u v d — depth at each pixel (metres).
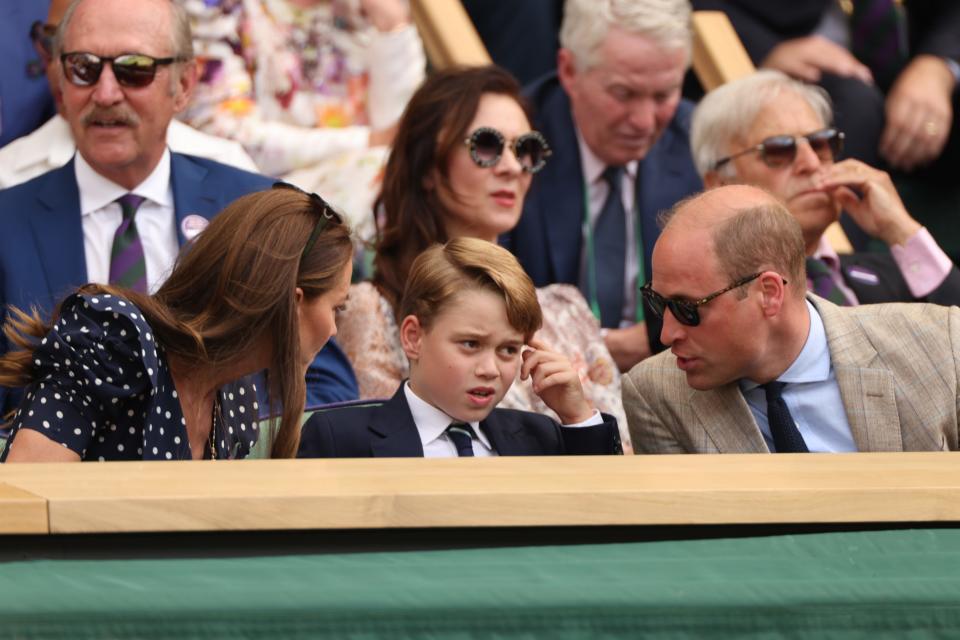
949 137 19.47
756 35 19.55
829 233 17.48
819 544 5.70
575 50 16.25
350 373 12.75
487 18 18.86
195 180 13.88
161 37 13.41
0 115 15.37
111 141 13.28
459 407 10.13
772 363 10.38
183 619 5.27
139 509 5.46
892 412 10.29
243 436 9.97
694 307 9.98
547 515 5.66
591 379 13.72
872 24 20.02
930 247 15.10
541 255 15.99
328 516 5.55
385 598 5.33
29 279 13.12
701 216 10.11
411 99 13.85
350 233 9.63
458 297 10.05
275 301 8.95
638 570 5.53
